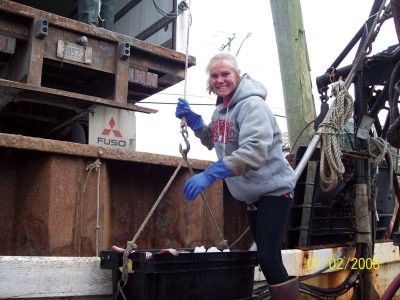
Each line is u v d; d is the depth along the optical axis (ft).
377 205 15.78
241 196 8.62
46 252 8.70
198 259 7.84
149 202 10.70
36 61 11.08
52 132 14.67
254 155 7.56
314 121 14.88
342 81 13.47
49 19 11.36
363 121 14.19
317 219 13.78
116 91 12.26
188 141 8.45
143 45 12.98
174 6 15.33
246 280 8.77
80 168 9.36
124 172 10.37
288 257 11.64
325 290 12.06
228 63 8.30
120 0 19.44
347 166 13.91
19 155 9.35
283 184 8.29
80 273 8.05
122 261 7.88
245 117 7.93
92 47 12.14
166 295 7.45
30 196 9.14
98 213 9.45
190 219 10.75
